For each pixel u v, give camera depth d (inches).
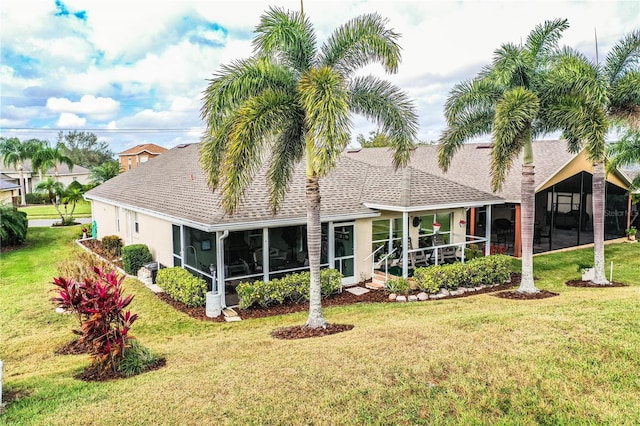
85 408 233.3
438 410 223.6
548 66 534.6
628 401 226.5
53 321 466.0
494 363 267.0
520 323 339.9
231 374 271.9
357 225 627.2
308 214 406.6
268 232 551.8
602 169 577.6
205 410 227.3
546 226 938.1
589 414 218.1
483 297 527.2
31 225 1300.4
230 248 529.0
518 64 497.0
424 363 270.2
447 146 587.8
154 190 772.0
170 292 549.3
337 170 737.0
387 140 452.8
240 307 500.7
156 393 248.5
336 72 370.9
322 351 304.2
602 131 492.4
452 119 568.7
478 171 930.7
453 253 700.7
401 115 431.5
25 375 303.9
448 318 382.3
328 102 341.1
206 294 482.9
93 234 1042.1
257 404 231.6
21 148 1974.7
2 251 905.5
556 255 819.4
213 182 404.5
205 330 432.5
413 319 408.5
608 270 692.1
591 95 492.7
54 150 1897.1
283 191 480.4
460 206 638.5
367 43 400.5
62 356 359.3
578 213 953.5
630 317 336.8
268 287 509.7
